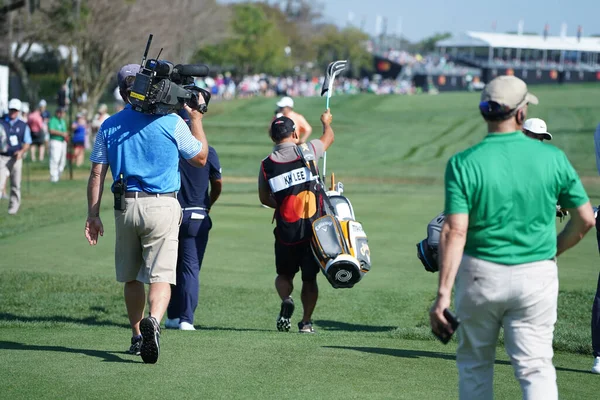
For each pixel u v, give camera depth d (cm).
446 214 565
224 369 779
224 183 3700
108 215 2336
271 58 13938
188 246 1160
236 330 1112
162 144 805
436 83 15838
